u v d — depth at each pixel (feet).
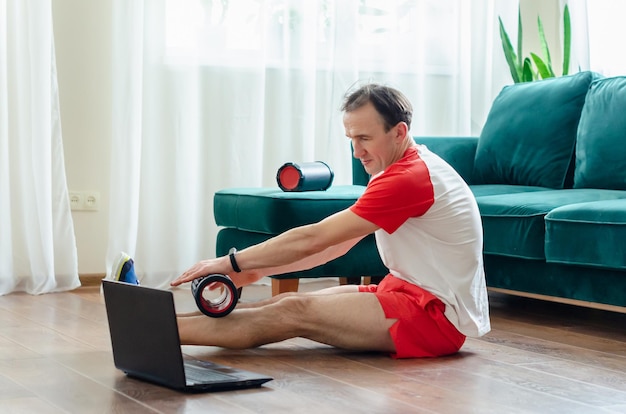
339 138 15.25
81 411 6.18
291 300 8.10
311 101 14.97
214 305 7.99
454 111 16.19
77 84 13.91
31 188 13.03
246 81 14.48
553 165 12.87
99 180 14.11
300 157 14.94
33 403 6.40
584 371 7.80
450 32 16.05
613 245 9.47
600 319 10.94
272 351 8.42
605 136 12.15
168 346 6.70
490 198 11.37
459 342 8.36
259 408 6.29
